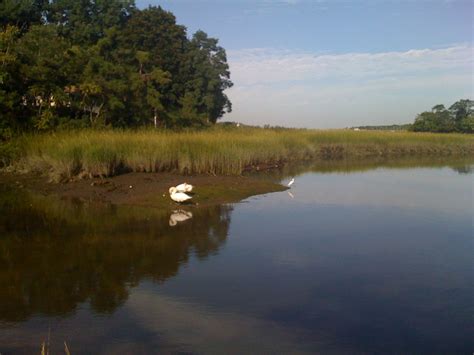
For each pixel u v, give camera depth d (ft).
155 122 125.70
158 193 56.65
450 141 155.84
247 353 20.45
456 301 26.35
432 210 52.65
